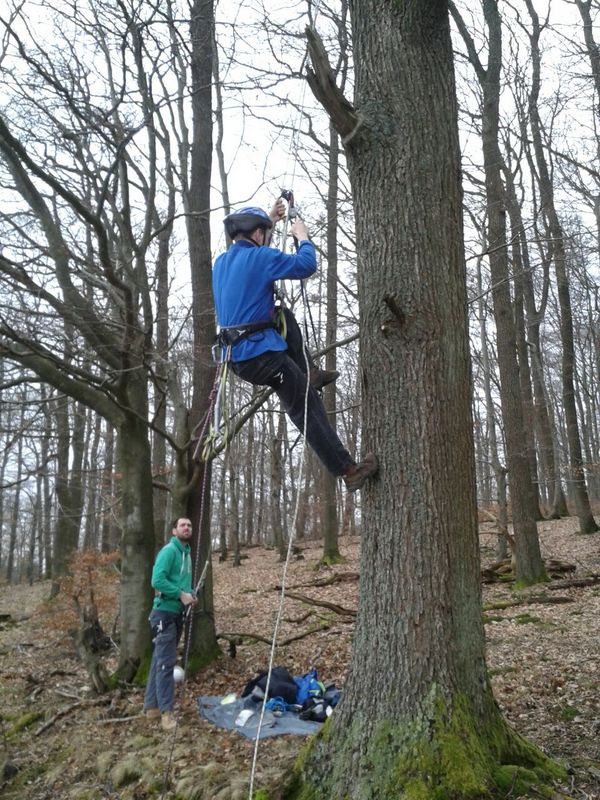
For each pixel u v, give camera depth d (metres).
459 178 4.00
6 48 7.14
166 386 8.98
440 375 3.71
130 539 8.11
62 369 7.13
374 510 3.73
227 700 6.52
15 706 7.77
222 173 9.76
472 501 3.79
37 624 13.12
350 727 3.64
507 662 7.22
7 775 6.00
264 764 5.09
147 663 7.77
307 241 3.71
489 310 15.10
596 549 14.63
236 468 24.08
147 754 5.71
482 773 3.38
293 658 8.18
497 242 12.02
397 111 3.85
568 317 18.17
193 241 8.75
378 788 3.38
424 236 3.77
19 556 38.03
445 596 3.60
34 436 8.52
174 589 6.43
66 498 17.22
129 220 8.04
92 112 7.32
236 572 19.61
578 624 8.65
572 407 17.98
